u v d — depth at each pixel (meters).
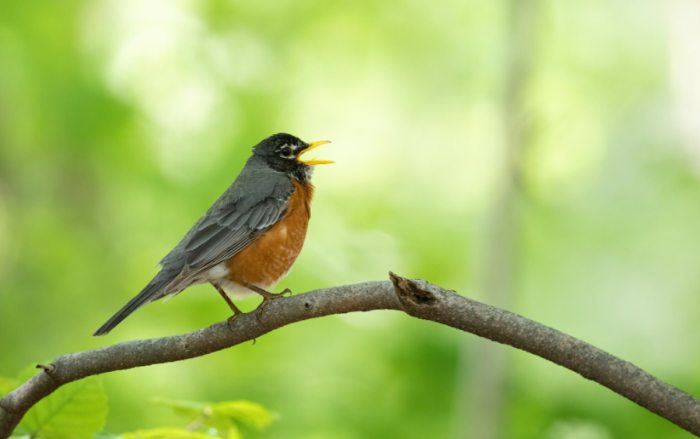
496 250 13.27
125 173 14.39
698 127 13.86
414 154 16.36
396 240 14.94
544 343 3.95
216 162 13.99
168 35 15.08
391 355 12.23
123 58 14.78
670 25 14.77
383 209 15.70
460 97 16.41
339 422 11.69
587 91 15.98
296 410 11.93
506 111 13.44
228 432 5.48
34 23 14.60
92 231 15.45
